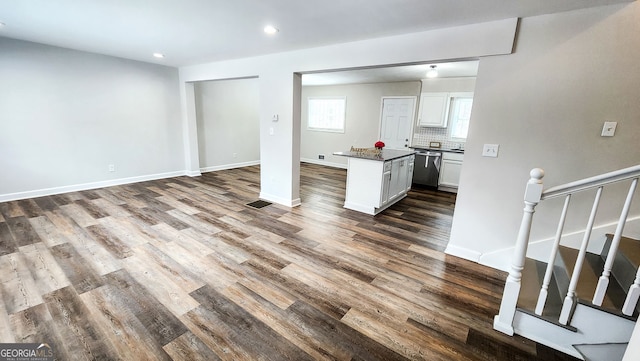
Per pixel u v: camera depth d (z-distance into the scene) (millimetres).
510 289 1780
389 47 2951
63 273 2342
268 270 2506
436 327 1879
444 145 6129
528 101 2348
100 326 1780
